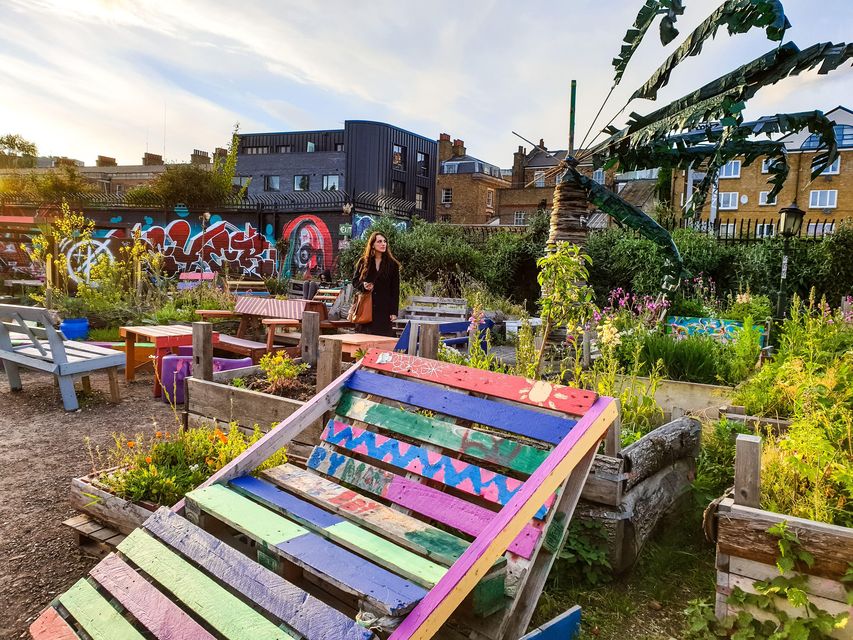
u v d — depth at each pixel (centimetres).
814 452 285
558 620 245
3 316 655
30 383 751
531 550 215
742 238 1711
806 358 577
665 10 549
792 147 3509
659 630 269
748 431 422
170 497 317
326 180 3844
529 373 429
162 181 3447
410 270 1891
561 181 773
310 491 257
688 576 318
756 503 243
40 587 298
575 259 417
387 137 3750
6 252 1809
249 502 247
